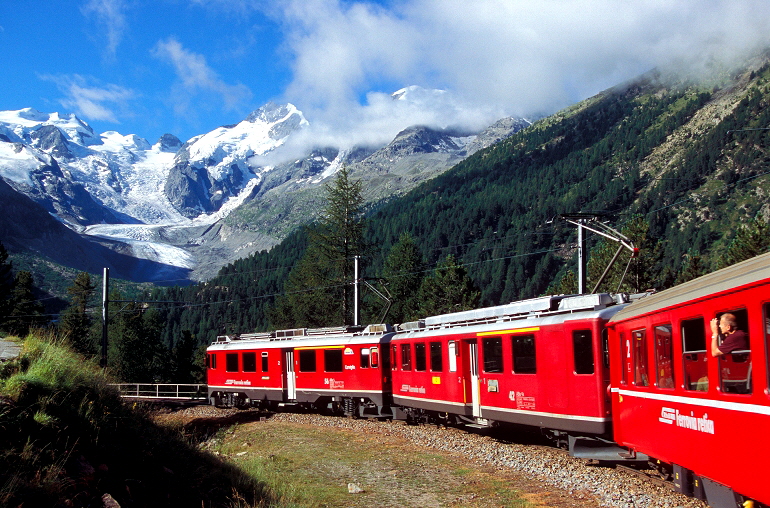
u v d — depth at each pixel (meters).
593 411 15.39
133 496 10.25
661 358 11.04
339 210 64.69
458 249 194.12
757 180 177.25
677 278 57.75
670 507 10.74
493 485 13.77
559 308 17.17
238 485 12.88
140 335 91.12
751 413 7.76
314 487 14.37
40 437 10.12
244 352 34.78
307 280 65.50
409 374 25.08
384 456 18.23
